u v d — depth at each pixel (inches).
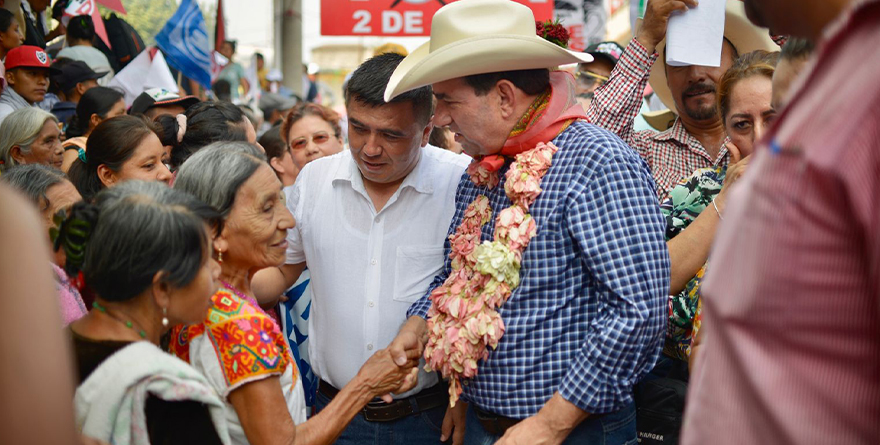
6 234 33.7
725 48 125.1
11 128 149.9
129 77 226.4
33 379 33.0
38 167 99.6
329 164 113.0
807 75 37.0
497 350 85.2
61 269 85.8
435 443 109.0
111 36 273.9
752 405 36.8
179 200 67.7
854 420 35.1
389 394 98.8
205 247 68.4
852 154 33.3
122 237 63.8
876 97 33.5
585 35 239.1
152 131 122.1
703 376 39.8
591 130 84.2
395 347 93.7
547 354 83.6
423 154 111.2
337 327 109.1
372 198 108.9
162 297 66.6
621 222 79.4
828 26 40.1
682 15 110.3
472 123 86.2
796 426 35.6
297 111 169.8
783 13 42.4
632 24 233.5
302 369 126.9
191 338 75.1
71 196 98.6
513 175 83.7
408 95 97.3
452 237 95.4
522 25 85.4
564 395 79.6
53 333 34.4
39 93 207.5
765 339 36.3
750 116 92.5
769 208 35.6
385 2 235.1
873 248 33.1
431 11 235.3
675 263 91.4
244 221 80.7
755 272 36.0
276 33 399.5
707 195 102.4
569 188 81.3
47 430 33.2
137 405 62.2
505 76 84.3
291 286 119.7
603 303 81.1
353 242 108.6
